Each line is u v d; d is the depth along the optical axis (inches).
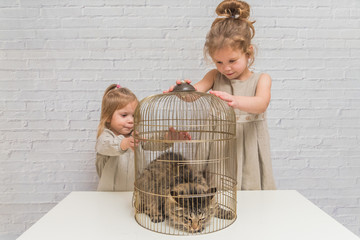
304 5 83.3
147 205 50.9
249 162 64.7
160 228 47.3
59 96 83.0
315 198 87.9
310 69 84.7
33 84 82.6
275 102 85.2
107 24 81.9
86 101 83.3
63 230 46.2
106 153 63.6
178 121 70.3
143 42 82.6
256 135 65.1
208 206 46.8
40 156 84.4
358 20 84.0
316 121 86.0
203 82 69.3
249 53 61.7
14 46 81.5
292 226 47.3
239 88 64.3
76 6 81.3
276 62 84.1
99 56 82.5
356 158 87.3
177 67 83.3
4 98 82.5
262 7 82.8
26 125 83.4
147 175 52.6
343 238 43.3
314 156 86.8
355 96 85.8
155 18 82.1
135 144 53.7
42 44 81.7
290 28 83.5
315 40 84.0
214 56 60.2
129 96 69.5
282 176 86.9
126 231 46.0
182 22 82.4
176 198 45.3
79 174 85.1
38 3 80.9
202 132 63.7
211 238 43.5
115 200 60.8
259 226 47.4
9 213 85.1
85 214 53.0
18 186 84.9
